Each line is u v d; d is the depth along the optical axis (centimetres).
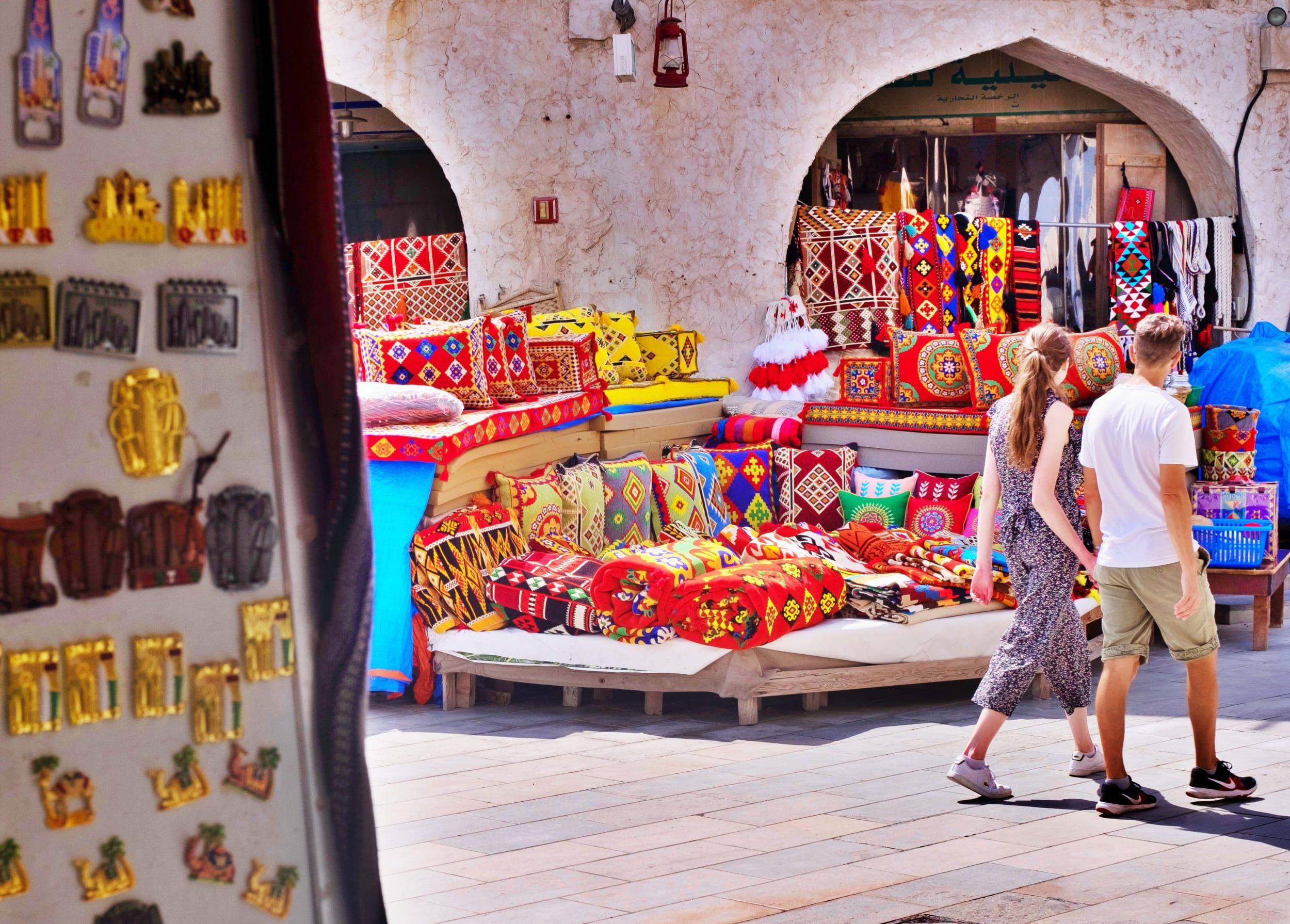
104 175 159
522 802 495
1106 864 412
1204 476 818
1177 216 1242
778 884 398
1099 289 1195
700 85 999
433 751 578
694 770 538
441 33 946
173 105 163
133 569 162
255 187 170
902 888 392
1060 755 549
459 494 684
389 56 943
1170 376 895
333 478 173
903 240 1052
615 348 939
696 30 995
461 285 1001
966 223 1063
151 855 165
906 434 874
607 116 976
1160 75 1135
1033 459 483
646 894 391
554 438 808
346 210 1233
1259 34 1154
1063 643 496
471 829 461
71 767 160
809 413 919
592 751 572
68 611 159
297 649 174
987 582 506
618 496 767
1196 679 471
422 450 652
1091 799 485
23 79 154
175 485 165
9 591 156
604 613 623
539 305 971
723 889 394
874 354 1076
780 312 1019
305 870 175
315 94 170
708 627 607
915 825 458
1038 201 1216
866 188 1215
